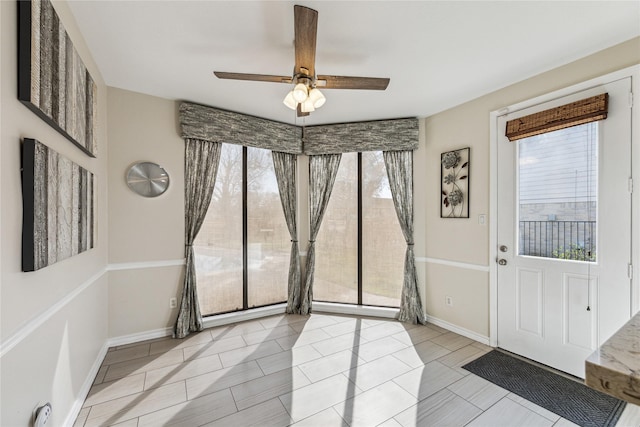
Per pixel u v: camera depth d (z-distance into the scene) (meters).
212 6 1.69
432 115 3.36
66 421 1.63
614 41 2.01
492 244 2.76
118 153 2.71
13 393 1.11
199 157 3.12
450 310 3.15
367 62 2.30
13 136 1.12
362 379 2.20
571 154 2.27
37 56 1.22
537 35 1.96
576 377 2.22
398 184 3.50
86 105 1.91
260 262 3.63
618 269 2.04
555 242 2.36
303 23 1.58
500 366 2.39
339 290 3.79
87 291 2.03
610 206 2.07
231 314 3.35
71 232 1.59
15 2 1.15
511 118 2.64
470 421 1.76
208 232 3.27
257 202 3.61
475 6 1.69
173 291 3.00
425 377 2.23
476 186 2.91
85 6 1.67
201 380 2.18
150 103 2.87
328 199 3.77
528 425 1.73
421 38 1.99
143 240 2.84
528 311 2.52
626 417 1.79
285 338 2.93
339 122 3.65
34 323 1.26
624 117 2.00
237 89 2.75
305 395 2.00
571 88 2.26
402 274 3.56
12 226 1.11
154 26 1.86
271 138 3.52
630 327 0.66
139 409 1.85
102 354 2.45
